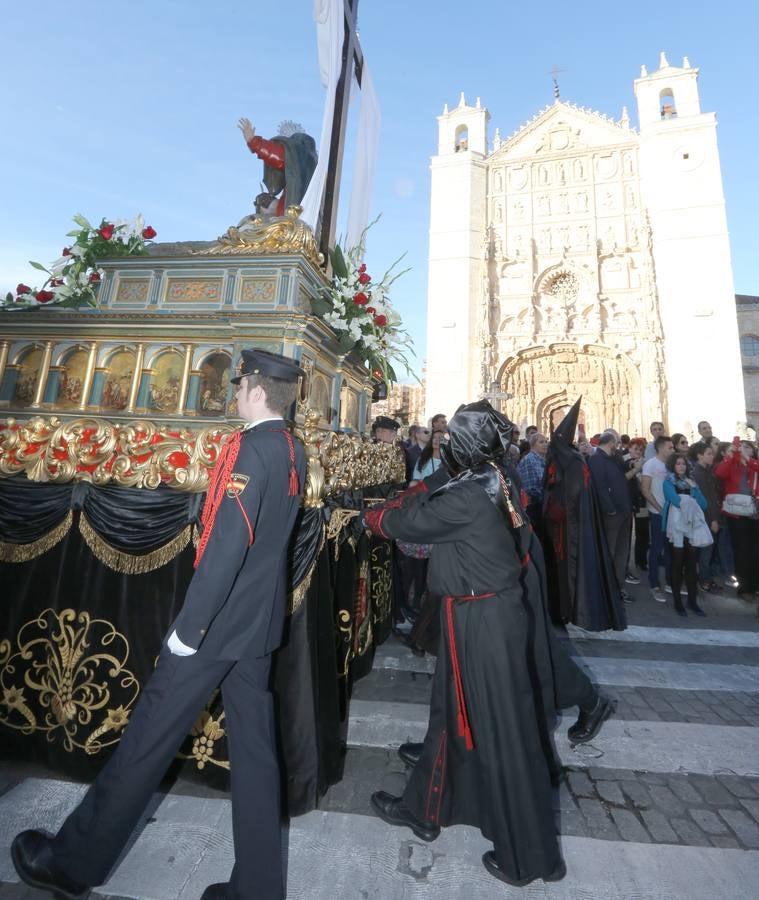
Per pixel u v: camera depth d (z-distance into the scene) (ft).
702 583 19.45
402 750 7.48
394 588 14.90
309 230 10.19
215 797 6.43
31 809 6.05
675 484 17.04
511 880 4.98
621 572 17.92
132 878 5.14
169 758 4.64
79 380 9.95
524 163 89.25
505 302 86.84
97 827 4.49
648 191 81.25
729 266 75.51
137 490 6.78
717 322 74.64
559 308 83.25
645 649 13.09
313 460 6.57
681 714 9.41
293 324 8.72
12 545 7.09
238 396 5.62
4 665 7.00
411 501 6.04
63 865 4.58
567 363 84.23
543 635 6.57
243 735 4.74
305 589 6.35
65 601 6.94
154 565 6.72
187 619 4.49
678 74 83.46
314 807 6.16
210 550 4.60
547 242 85.71
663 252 79.10
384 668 11.35
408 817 5.98
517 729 5.06
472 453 5.76
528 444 22.74
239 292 9.52
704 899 5.11
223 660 4.66
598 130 86.53
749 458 18.79
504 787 5.00
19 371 10.16
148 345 9.71
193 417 9.09
